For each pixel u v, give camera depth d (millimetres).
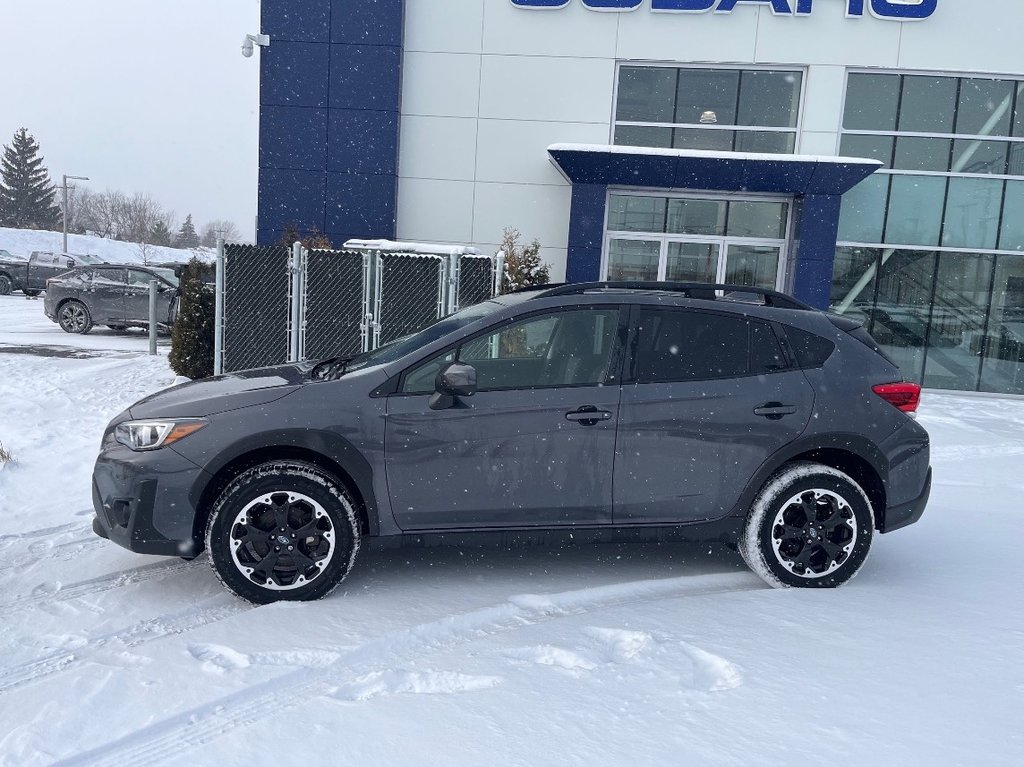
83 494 5980
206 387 4363
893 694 2967
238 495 3863
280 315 10188
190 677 3135
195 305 10664
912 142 13070
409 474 4047
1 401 9094
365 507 4086
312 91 13180
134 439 3973
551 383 4195
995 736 2662
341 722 2797
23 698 2984
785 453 4277
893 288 13336
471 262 10023
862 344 4527
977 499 6477
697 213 13273
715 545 5184
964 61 12805
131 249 60719
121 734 2719
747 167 11969
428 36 13211
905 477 4410
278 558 3926
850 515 4281
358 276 10148
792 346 4418
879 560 4820
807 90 12992
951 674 3141
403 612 3846
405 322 10180
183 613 3861
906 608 3926
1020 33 12734
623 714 2834
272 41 13078
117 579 4324
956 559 4848
